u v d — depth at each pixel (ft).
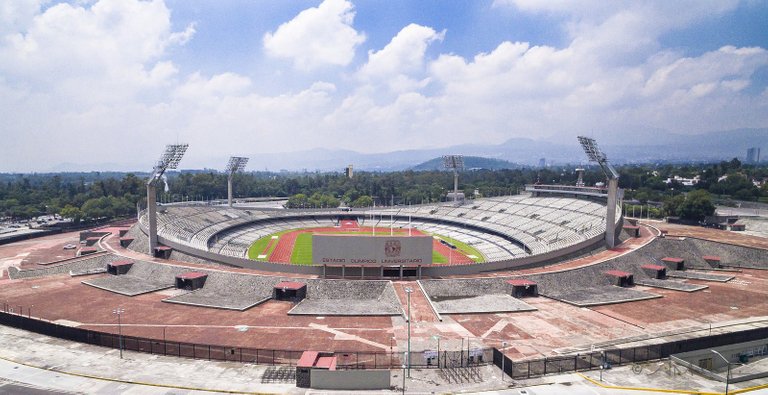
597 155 324.60
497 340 189.57
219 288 262.06
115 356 172.55
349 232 533.14
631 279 274.57
